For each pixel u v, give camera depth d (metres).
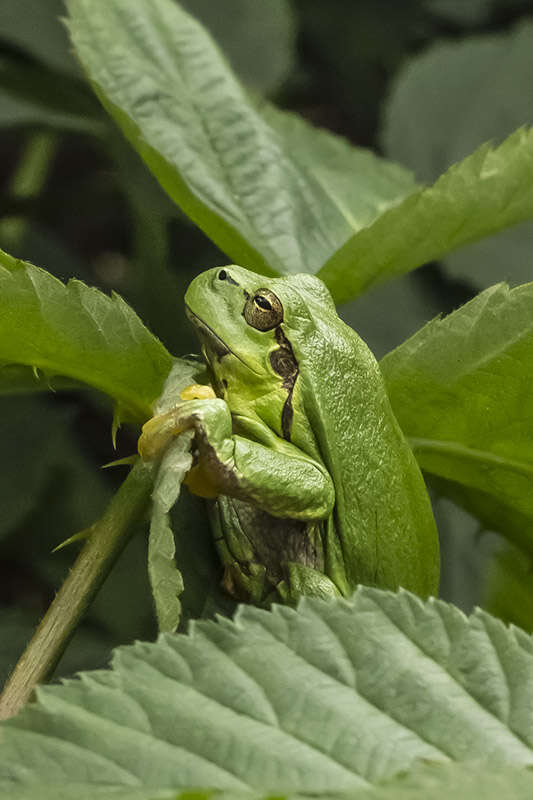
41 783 0.32
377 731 0.33
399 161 0.46
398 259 0.38
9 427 0.44
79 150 0.56
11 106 0.43
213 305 0.37
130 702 0.33
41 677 0.35
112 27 0.39
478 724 0.33
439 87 0.46
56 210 0.54
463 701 0.33
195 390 0.36
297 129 0.42
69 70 0.44
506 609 0.40
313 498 0.36
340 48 0.54
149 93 0.39
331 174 0.41
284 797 0.32
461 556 0.43
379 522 0.37
